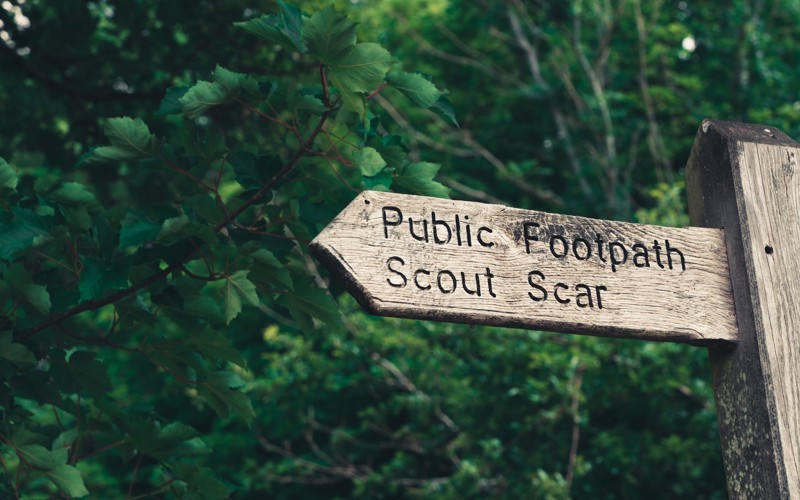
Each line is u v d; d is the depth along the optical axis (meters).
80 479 2.81
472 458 8.59
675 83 12.68
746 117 11.77
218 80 2.53
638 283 2.43
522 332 8.11
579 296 2.36
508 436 9.15
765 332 2.43
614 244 2.44
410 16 13.48
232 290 2.67
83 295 2.57
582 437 8.85
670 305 2.44
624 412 8.84
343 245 2.22
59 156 6.75
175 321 2.81
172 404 12.02
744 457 2.42
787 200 2.56
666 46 12.42
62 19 6.64
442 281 2.27
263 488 10.99
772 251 2.50
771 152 2.59
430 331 8.48
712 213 2.62
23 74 6.62
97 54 6.70
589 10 12.48
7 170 2.62
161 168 2.73
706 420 8.20
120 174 6.73
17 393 2.96
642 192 11.74
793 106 11.90
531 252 2.36
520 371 8.36
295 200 2.70
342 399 11.69
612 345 8.06
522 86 12.58
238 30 6.45
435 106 2.64
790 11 12.70
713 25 12.79
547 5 12.34
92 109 6.73
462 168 13.05
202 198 2.66
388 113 12.28
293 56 6.53
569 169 12.93
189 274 2.70
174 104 2.72
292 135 2.79
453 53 13.59
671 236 2.51
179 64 6.59
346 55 2.29
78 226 2.66
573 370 7.95
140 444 3.02
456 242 2.30
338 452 10.70
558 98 12.95
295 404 9.78
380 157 2.54
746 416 2.43
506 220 2.36
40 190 2.74
